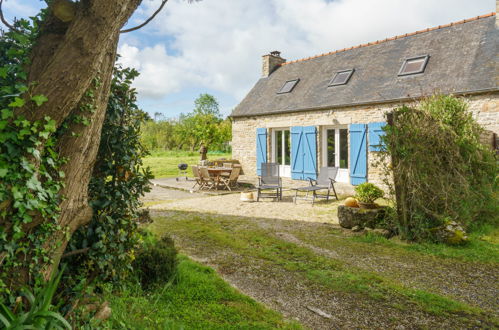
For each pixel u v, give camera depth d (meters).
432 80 9.14
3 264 1.92
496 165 6.54
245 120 13.73
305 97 11.95
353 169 10.45
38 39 2.11
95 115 2.25
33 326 1.64
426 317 3.00
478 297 3.44
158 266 3.30
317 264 4.34
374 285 3.68
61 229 2.22
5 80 2.05
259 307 3.05
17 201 1.80
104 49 1.91
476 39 9.45
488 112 8.00
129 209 2.92
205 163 13.78
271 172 9.80
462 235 5.08
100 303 2.55
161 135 36.97
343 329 2.78
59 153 2.14
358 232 5.89
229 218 7.11
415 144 5.39
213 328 2.57
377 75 10.62
